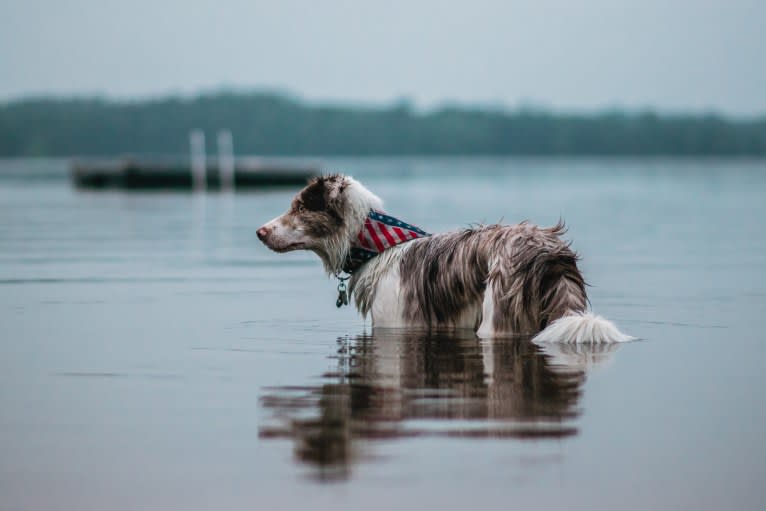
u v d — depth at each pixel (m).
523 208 31.50
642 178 65.75
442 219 25.58
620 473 5.10
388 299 9.62
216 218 27.19
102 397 6.68
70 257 17.02
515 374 7.32
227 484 4.98
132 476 5.11
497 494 4.82
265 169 46.16
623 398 6.55
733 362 7.80
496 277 8.97
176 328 9.66
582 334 8.52
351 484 4.94
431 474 5.06
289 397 6.60
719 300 11.68
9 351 8.41
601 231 23.11
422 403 6.40
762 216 28.58
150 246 19.16
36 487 4.98
